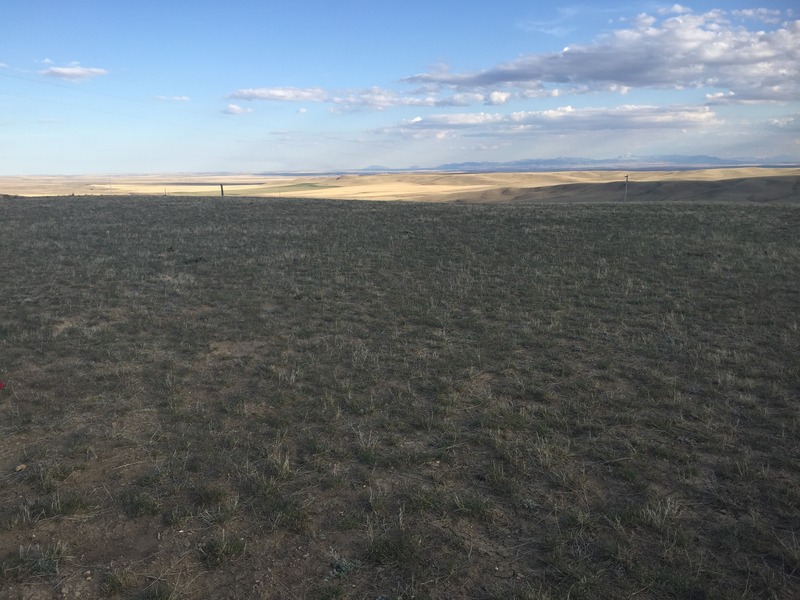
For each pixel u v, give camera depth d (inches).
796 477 196.2
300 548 160.2
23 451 216.2
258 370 312.3
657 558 155.5
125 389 277.7
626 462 207.0
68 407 254.4
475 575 149.6
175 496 184.4
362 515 175.8
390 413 253.1
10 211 1239.5
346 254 725.9
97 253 727.1
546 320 421.4
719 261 637.3
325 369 313.4
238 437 226.4
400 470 203.8
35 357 327.0
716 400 265.3
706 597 140.5
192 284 547.2
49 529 166.9
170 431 232.7
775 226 907.4
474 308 457.7
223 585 145.6
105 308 451.5
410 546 159.0
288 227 999.0
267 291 519.5
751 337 368.5
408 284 553.6
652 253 697.6
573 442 223.3
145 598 139.8
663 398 266.2
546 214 1117.7
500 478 193.9
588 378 297.9
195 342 362.0
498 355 336.2
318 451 216.2
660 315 432.5
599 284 544.1
